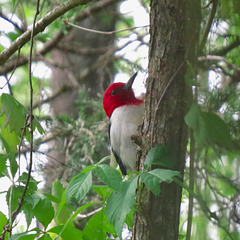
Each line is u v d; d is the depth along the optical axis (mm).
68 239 6246
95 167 5320
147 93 5738
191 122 4816
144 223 5473
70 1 6984
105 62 13883
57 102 14039
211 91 5531
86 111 13180
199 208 5352
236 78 6844
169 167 5301
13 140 7043
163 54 5582
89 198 10891
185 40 5492
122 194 4988
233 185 6602
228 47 6867
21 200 6043
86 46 14281
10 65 13250
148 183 4848
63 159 12148
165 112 5512
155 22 5656
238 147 6070
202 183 5801
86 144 11836
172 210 5449
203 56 5457
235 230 5824
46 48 13859
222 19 6160
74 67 14297
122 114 9852
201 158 5992
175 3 5539
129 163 10117
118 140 9922
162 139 5477
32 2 12727
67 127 12258
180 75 5496
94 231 6059
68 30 12734
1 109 6883
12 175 6332
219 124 4875
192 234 5191
